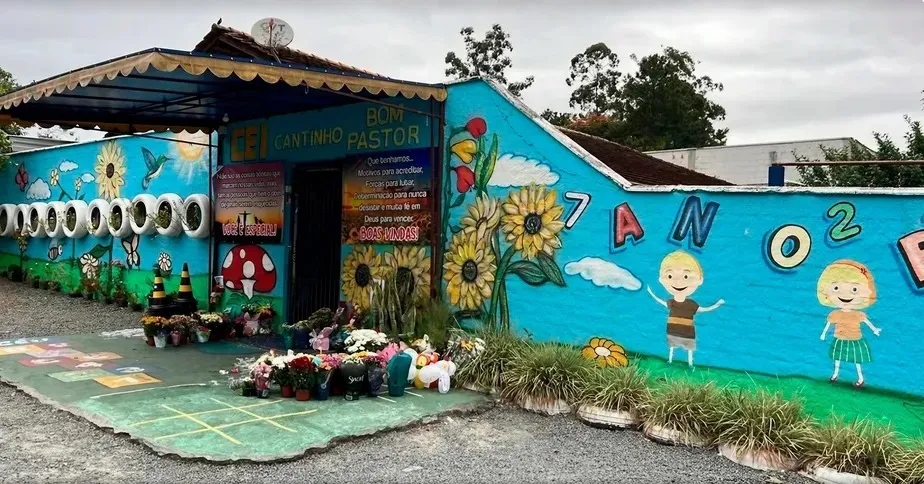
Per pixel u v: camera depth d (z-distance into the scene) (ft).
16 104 25.38
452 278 26.86
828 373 18.12
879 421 17.25
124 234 42.96
